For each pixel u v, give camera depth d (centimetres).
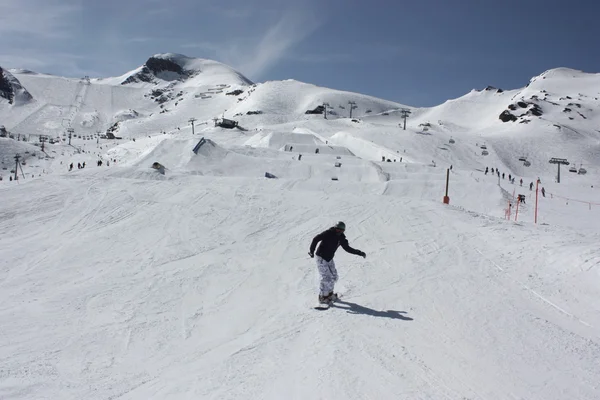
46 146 13162
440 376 557
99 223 1543
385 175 4441
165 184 2166
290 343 655
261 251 1249
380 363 585
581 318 779
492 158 10281
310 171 4456
